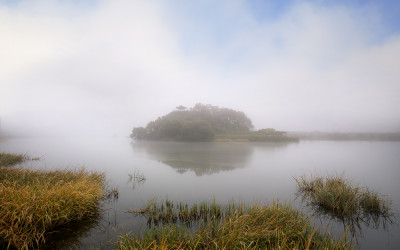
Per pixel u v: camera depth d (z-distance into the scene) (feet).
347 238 22.38
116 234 22.40
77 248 19.57
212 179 50.47
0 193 23.62
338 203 29.96
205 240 20.17
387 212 29.58
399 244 21.34
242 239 19.51
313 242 20.11
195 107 373.81
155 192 39.50
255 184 45.65
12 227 19.57
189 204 32.89
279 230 20.75
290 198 36.19
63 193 26.16
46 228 21.86
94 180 40.60
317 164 73.82
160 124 269.03
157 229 22.30
